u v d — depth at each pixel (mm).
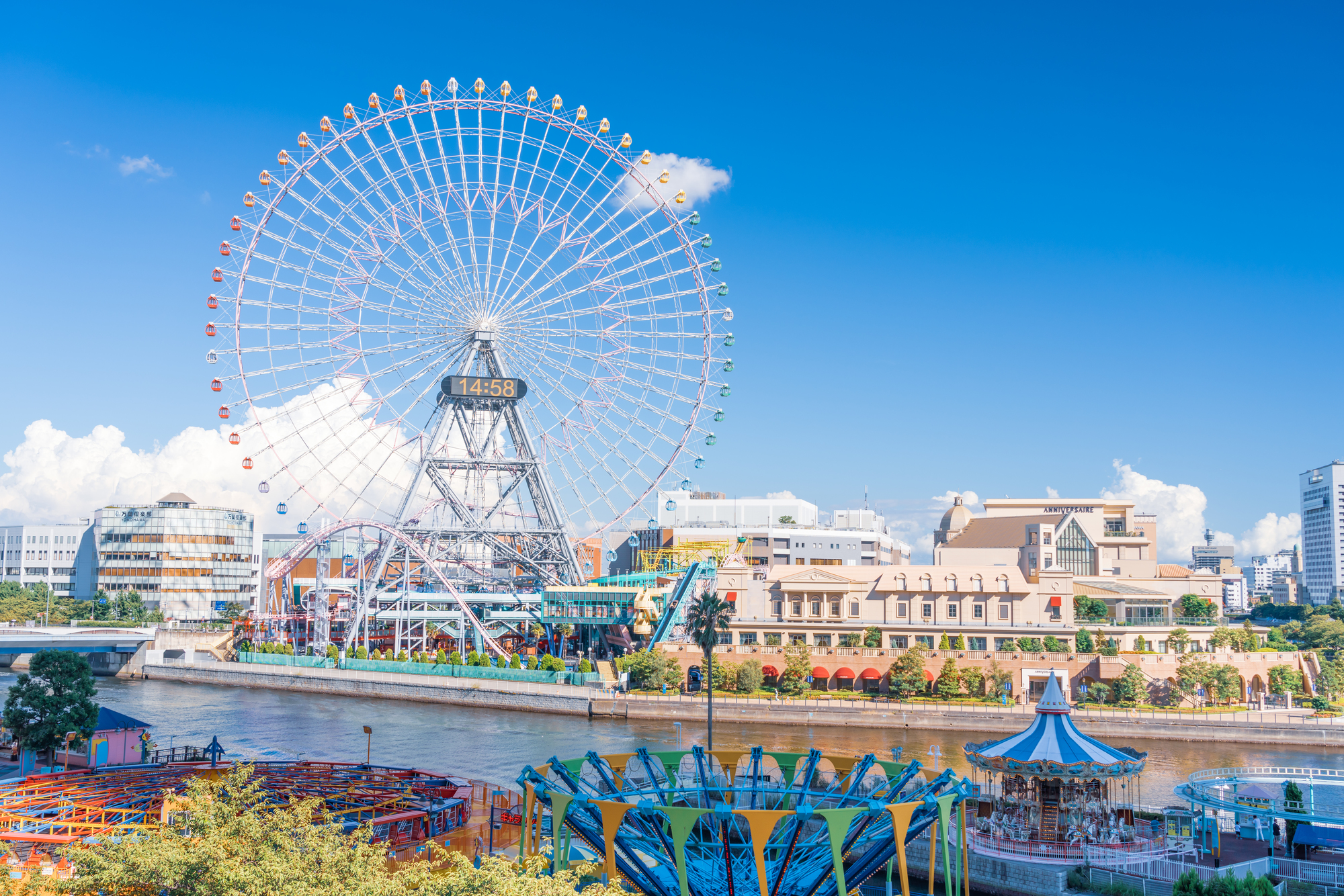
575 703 155125
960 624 172375
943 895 71812
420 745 126562
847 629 169750
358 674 182625
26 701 105875
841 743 129750
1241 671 153500
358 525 199625
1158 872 68188
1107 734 137125
